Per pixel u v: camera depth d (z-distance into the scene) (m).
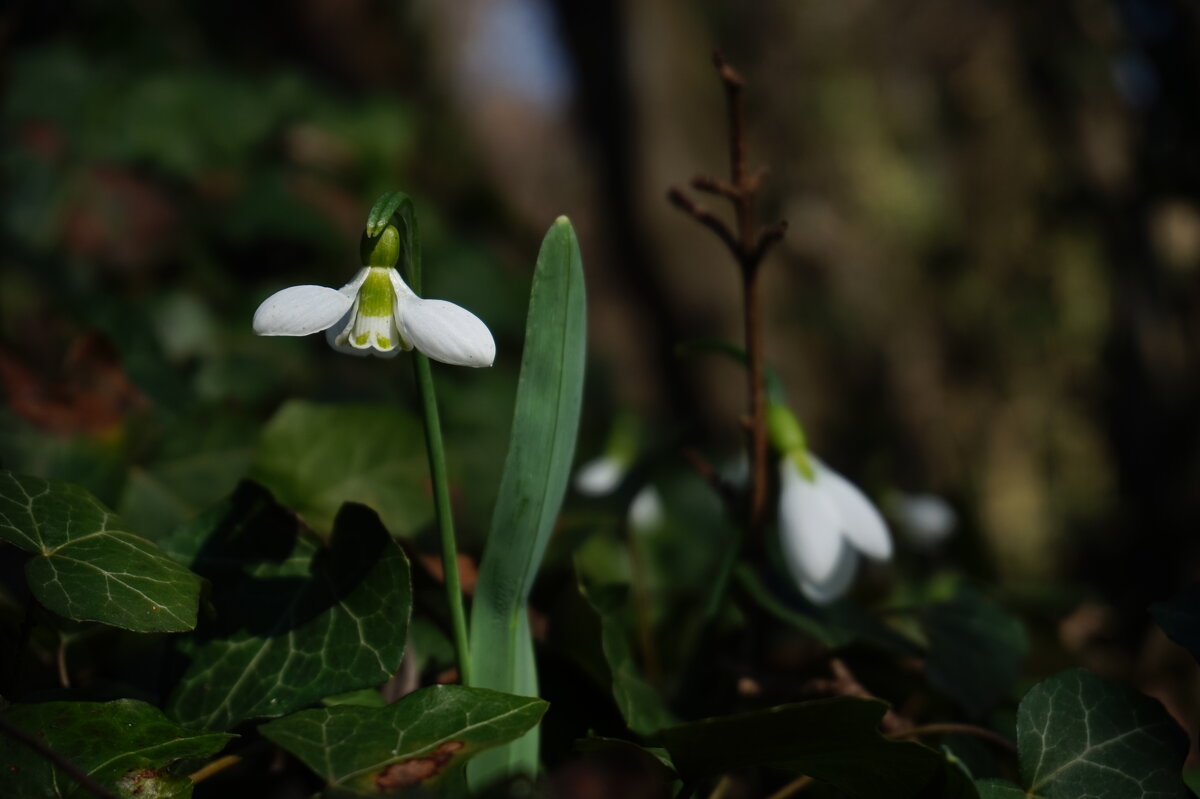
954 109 2.15
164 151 1.24
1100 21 2.01
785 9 2.28
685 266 2.38
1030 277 2.02
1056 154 2.03
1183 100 1.79
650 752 0.54
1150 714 0.56
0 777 0.52
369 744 0.53
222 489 0.69
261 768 0.57
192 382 0.94
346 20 1.91
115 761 0.52
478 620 0.55
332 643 0.55
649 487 0.87
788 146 2.23
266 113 1.35
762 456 0.63
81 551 0.54
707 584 0.79
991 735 0.58
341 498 0.65
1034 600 0.77
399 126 1.45
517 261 1.76
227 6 1.70
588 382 1.35
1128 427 1.87
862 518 0.62
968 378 2.05
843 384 2.12
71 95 1.21
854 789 0.55
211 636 0.56
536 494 0.55
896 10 2.20
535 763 0.56
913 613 0.65
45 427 0.67
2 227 1.09
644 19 2.41
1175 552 1.74
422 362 0.54
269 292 1.20
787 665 0.67
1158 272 1.88
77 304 1.00
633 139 2.44
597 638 0.58
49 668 0.59
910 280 2.12
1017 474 1.93
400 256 0.55
